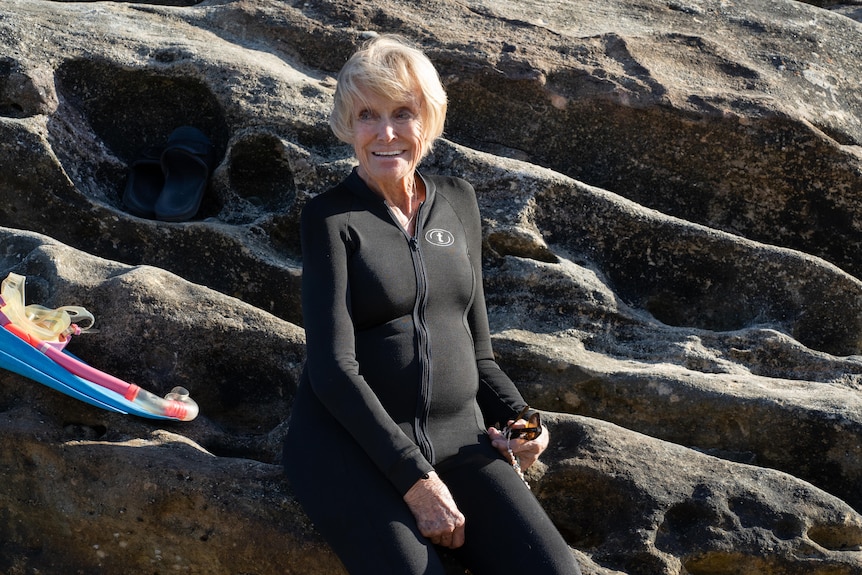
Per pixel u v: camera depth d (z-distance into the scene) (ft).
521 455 8.34
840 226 13.57
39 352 9.15
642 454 9.53
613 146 13.78
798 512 9.12
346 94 8.16
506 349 11.00
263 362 10.30
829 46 15.38
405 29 14.19
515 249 12.09
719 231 12.32
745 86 14.11
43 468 9.25
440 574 7.29
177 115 13.56
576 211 12.42
